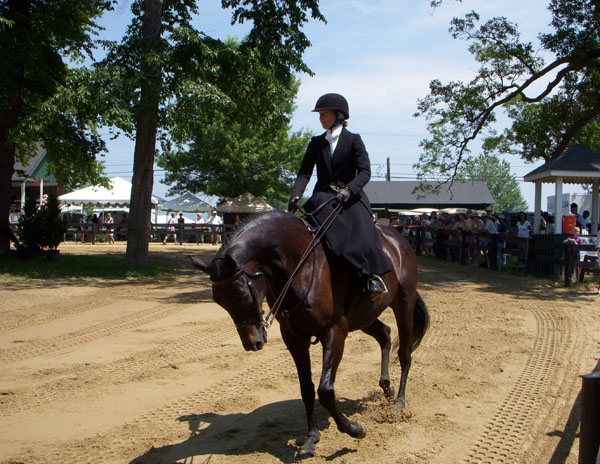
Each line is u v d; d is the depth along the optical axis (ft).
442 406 17.03
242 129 128.57
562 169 50.44
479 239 60.75
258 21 55.88
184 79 51.03
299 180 15.10
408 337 17.22
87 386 19.39
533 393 18.19
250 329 11.77
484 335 27.20
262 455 13.37
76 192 107.76
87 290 44.29
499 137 75.82
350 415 16.19
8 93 53.83
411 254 17.75
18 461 13.26
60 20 56.29
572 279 47.47
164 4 58.44
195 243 105.50
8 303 37.73
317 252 13.55
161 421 15.88
